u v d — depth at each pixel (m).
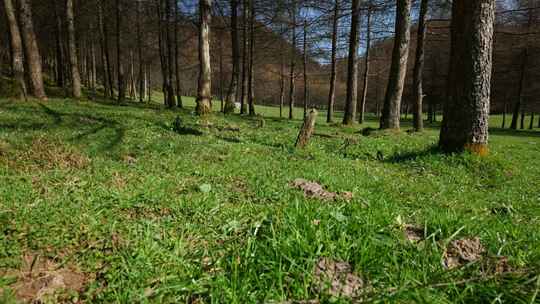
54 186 3.76
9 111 11.47
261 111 42.69
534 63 34.25
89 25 29.55
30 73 16.80
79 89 21.61
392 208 3.57
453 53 7.95
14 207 3.00
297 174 5.35
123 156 5.98
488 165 7.33
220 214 3.12
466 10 7.55
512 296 1.90
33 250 2.32
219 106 39.06
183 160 5.81
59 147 6.22
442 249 2.47
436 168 7.36
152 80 57.28
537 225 3.73
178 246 2.37
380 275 2.11
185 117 13.97
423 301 1.83
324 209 2.93
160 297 1.85
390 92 14.53
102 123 10.18
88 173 4.48
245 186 4.42
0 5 25.80
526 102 40.06
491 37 7.56
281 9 23.52
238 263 2.12
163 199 3.46
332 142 10.43
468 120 7.79
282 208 3.08
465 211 4.37
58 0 27.62
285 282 1.99
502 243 2.64
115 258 2.22
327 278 2.01
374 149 9.73
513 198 5.44
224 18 26.45
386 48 31.03
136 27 30.33
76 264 2.19
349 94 19.92
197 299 1.89
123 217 2.95
